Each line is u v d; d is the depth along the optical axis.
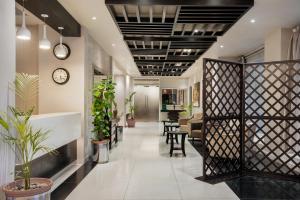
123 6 4.16
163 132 10.61
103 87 5.77
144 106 17.02
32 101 5.33
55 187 3.95
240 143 4.98
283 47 5.51
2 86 2.40
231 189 3.92
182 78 16.88
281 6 4.30
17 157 2.70
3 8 2.42
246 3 3.96
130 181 4.26
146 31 5.47
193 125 8.30
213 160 4.57
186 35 5.83
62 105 5.38
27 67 5.38
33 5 3.61
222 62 4.61
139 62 9.88
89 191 3.78
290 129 5.04
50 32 5.37
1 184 2.39
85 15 4.77
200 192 3.78
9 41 2.51
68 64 5.39
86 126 5.66
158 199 3.50
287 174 4.56
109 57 8.91
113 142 7.73
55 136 3.84
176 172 4.82
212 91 4.51
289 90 4.64
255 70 4.93
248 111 5.97
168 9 4.38
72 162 5.32
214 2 3.93
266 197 3.59
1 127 2.39
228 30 5.39
